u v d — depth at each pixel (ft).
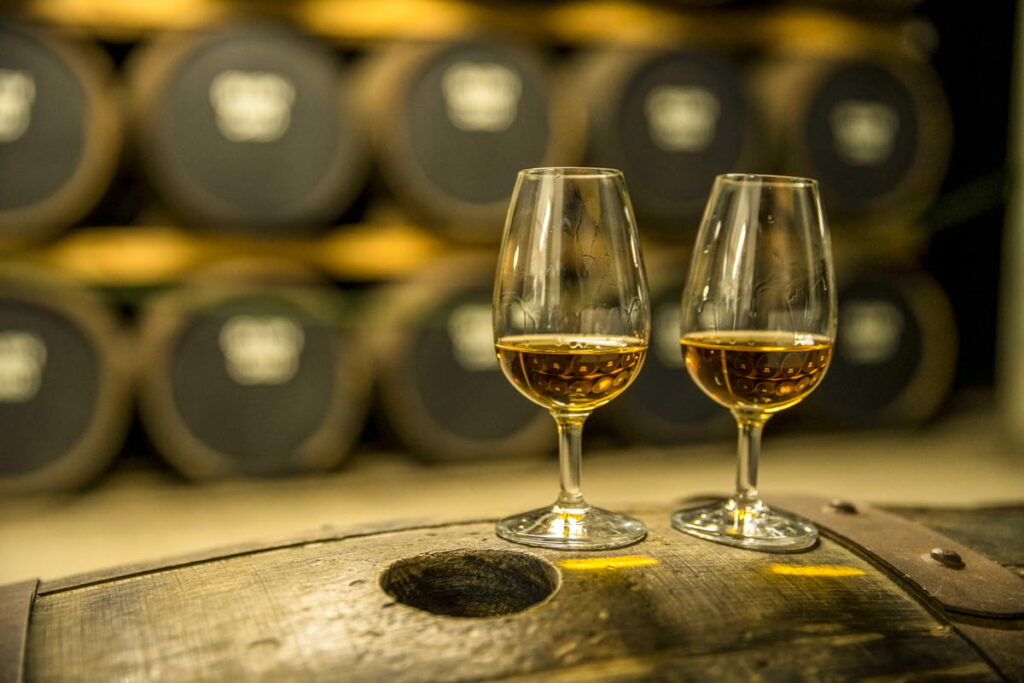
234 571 2.76
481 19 11.50
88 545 9.03
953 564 2.78
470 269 11.14
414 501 10.41
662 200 11.93
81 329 10.15
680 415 12.09
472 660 2.20
